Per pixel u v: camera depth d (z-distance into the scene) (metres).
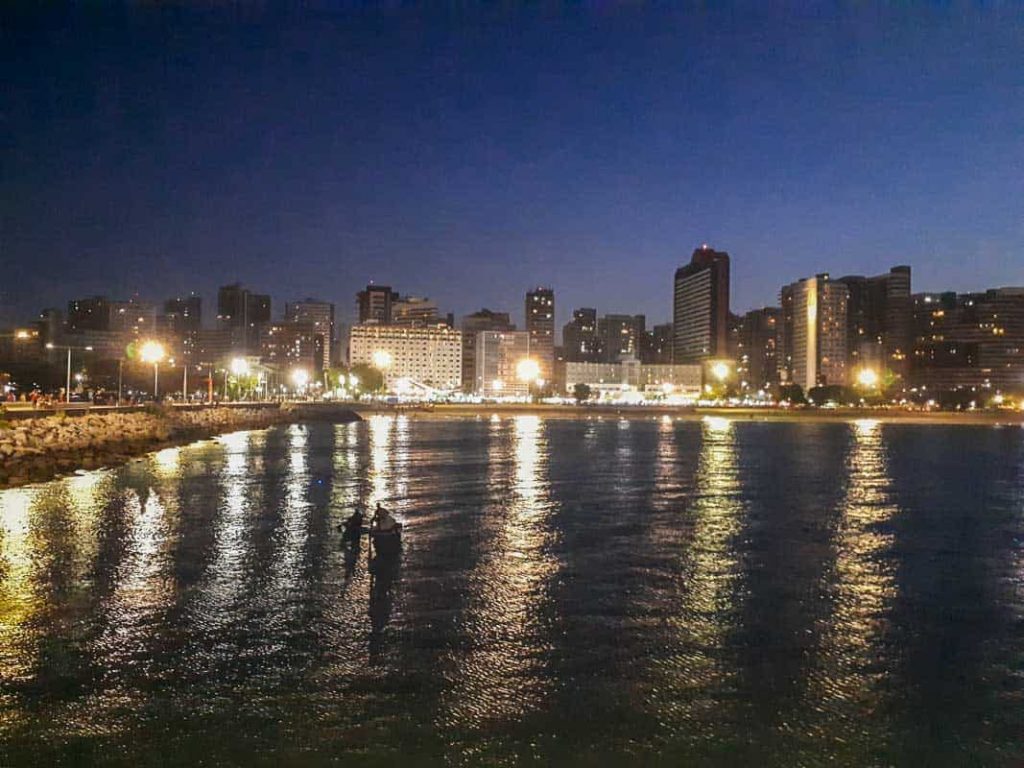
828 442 116.75
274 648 19.88
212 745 14.86
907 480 62.59
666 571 28.69
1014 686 18.17
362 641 20.45
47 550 30.77
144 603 23.64
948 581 27.95
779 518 41.50
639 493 50.97
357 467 66.25
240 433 116.31
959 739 15.55
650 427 168.50
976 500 50.53
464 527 37.22
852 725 16.11
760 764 14.48
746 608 24.06
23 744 14.87
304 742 15.00
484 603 24.09
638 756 14.66
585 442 108.19
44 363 167.50
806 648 20.53
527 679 18.08
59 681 17.70
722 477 62.25
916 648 20.66
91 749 14.70
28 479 53.25
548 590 25.75
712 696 17.34
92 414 86.25
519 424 173.00
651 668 18.88
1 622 21.77
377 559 29.98
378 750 14.72
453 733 15.41
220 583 26.12
